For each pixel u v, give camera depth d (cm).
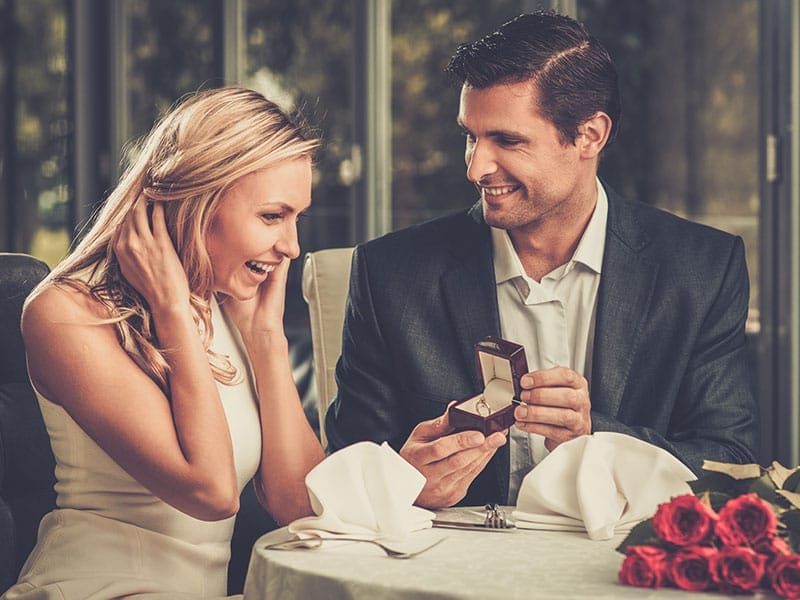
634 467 192
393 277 251
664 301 245
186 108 221
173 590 212
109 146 604
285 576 165
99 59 605
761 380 450
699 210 463
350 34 534
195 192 215
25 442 256
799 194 434
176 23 589
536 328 247
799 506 160
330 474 186
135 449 205
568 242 245
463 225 255
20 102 609
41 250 610
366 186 528
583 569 162
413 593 152
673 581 151
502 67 224
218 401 210
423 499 203
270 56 558
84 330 209
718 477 169
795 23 430
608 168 473
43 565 212
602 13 470
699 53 459
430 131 519
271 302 231
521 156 226
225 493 205
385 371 252
